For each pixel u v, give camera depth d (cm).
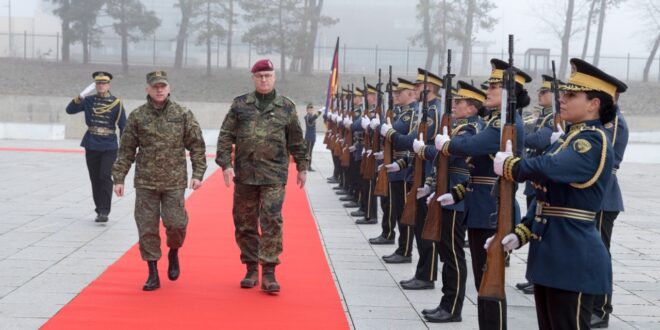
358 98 1395
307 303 641
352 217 1153
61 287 673
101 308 607
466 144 541
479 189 552
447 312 606
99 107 1019
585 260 404
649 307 684
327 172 1895
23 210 1120
